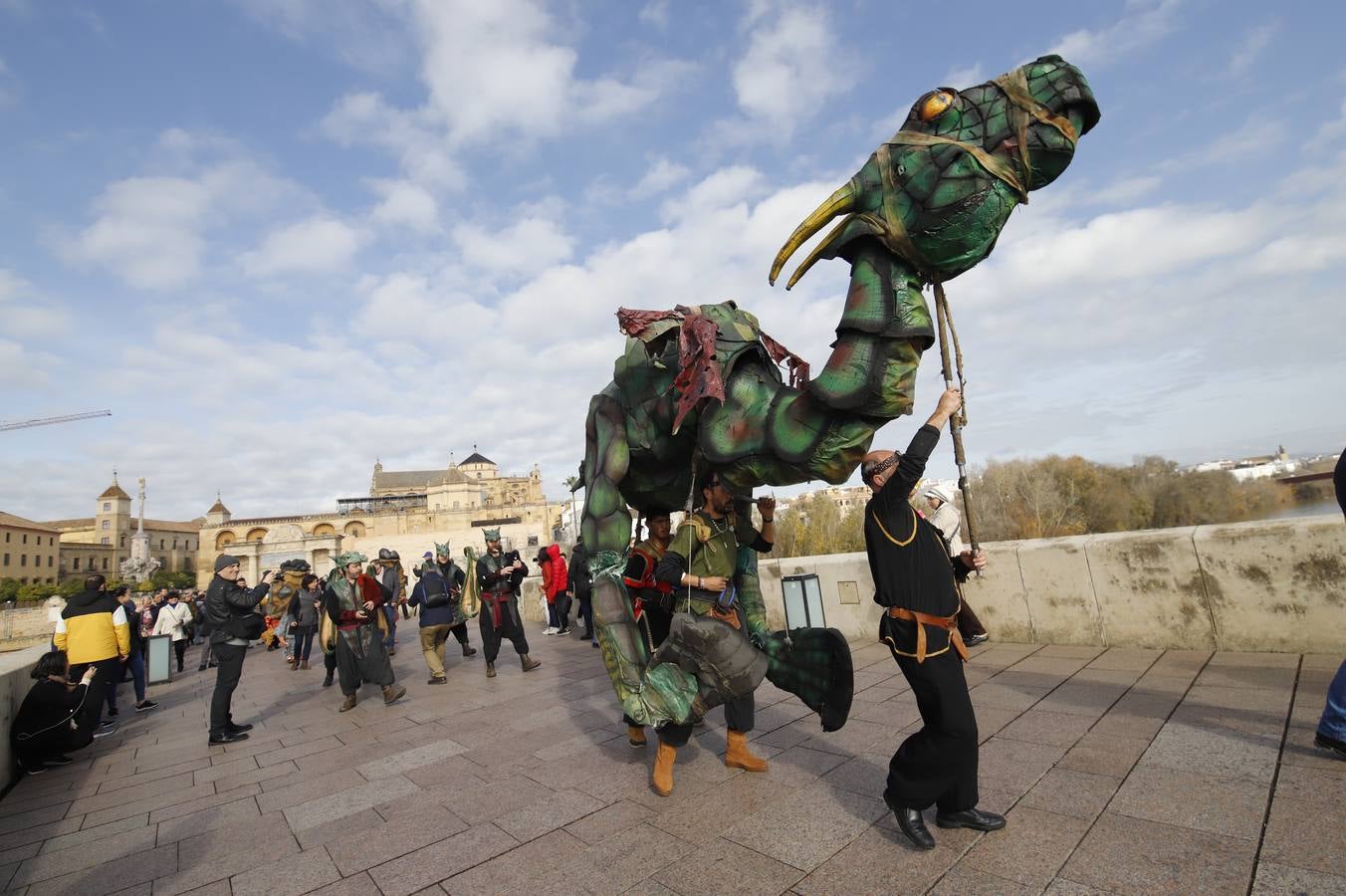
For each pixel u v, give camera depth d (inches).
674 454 184.5
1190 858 101.1
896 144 122.7
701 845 123.1
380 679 289.3
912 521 119.3
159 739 278.5
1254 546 208.2
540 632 522.0
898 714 190.2
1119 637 233.9
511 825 141.6
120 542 3499.0
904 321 119.8
